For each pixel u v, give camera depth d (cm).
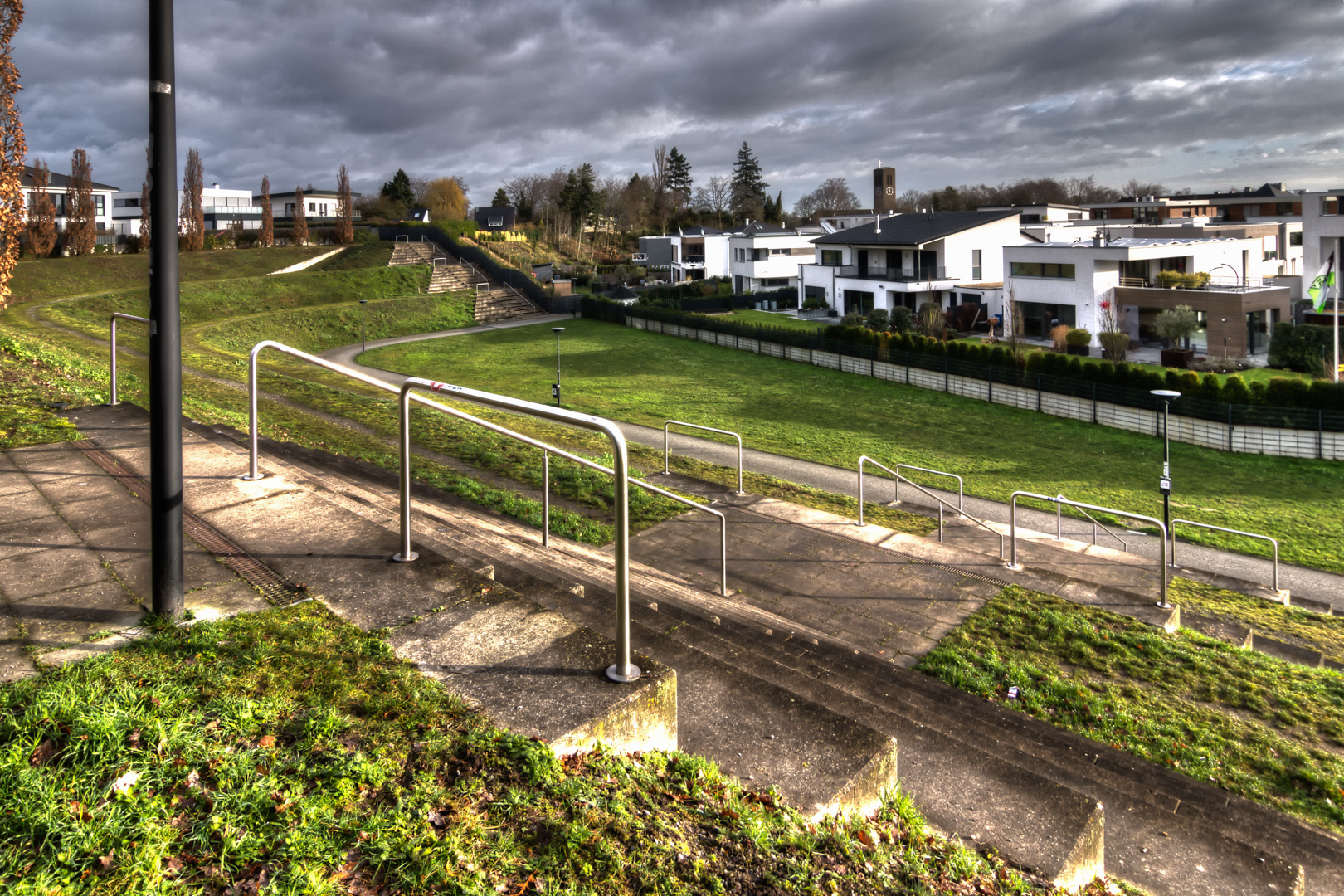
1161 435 3014
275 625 402
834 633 890
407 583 462
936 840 368
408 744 318
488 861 268
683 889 269
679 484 1415
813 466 2536
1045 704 763
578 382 3962
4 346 1267
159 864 252
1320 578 1775
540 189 12875
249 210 9544
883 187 11869
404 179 11525
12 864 243
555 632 411
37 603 423
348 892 252
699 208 13550
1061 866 379
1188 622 1055
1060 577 1079
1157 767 660
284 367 3300
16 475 638
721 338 5047
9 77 1427
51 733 300
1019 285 4816
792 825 327
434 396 624
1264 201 8506
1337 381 3466
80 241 5975
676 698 411
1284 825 594
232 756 301
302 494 616
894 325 5191
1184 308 4119
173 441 398
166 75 372
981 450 2802
